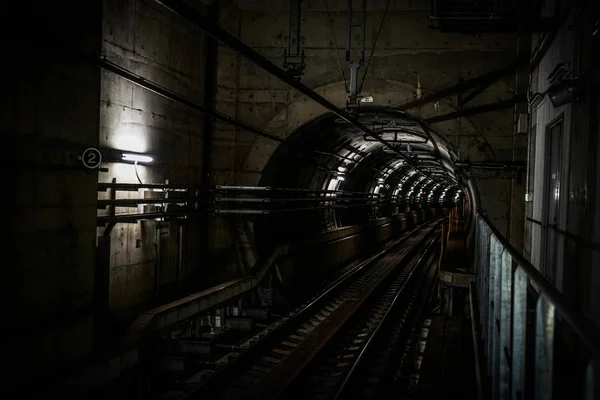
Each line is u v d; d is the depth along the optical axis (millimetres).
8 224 5230
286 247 14531
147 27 11086
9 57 5184
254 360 8781
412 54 14344
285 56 14555
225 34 5957
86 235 6402
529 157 11703
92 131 6469
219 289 10859
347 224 26938
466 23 12180
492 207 14133
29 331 5523
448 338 9078
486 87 14125
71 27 5984
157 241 11500
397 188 41375
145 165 11148
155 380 8312
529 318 6645
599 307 5043
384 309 13211
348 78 14523
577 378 4570
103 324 8273
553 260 8047
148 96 11227
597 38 5336
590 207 5504
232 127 14703
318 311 12719
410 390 8133
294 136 15023
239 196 14672
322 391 7605
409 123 17375
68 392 5773
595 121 5395
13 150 5266
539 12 9797
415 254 27328
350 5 14148
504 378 3533
